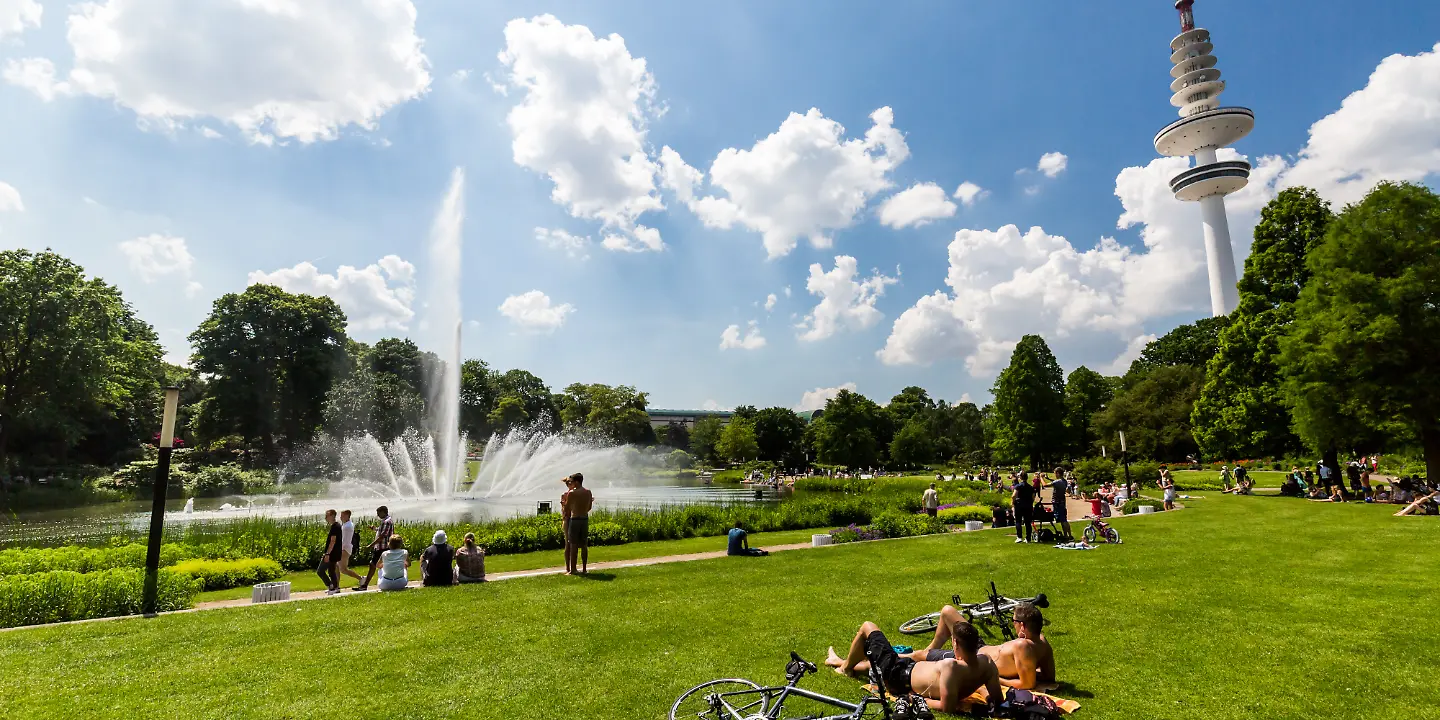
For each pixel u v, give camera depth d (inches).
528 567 622.2
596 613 389.7
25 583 394.3
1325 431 1026.1
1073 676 269.6
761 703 220.7
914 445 3831.2
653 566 565.6
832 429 3361.2
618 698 252.1
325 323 2598.4
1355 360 963.3
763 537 867.4
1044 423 2524.6
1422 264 954.1
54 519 1201.4
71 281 1815.9
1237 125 3676.2
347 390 2429.9
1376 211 1016.9
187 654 313.3
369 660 302.7
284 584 464.4
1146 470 1637.6
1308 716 228.5
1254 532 697.0
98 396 1836.9
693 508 1029.8
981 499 1416.1
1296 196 1350.9
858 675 267.6
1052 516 683.4
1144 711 233.8
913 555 602.9
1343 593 408.5
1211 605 385.1
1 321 1646.2
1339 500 1003.9
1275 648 302.4
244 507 1409.9
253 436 2437.3
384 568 492.4
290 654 312.0
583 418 4069.9
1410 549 564.4
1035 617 259.3
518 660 300.7
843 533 765.3
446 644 327.0
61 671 288.2
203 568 555.2
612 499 1843.0
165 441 439.8
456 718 235.8
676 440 4987.7
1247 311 1405.0
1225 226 3671.3
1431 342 919.7
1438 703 238.1
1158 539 664.4
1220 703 240.1
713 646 318.7
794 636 334.6
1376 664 279.1
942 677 230.5
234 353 2400.3
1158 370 2994.6
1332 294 1040.8
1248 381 1381.6
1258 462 2330.2
